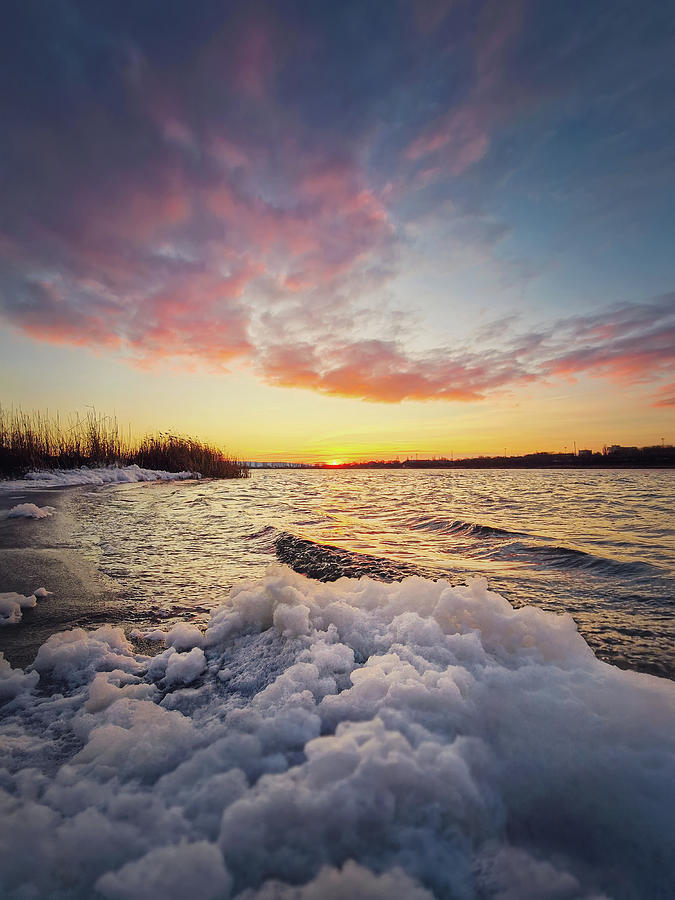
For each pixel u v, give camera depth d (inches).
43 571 141.3
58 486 458.9
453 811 40.3
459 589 90.7
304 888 32.6
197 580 134.9
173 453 824.9
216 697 66.1
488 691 58.8
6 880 33.9
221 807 40.7
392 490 612.4
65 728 58.0
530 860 36.3
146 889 32.4
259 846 36.7
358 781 41.8
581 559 170.4
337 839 37.5
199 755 47.7
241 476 927.7
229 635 90.2
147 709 58.8
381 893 31.8
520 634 77.0
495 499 472.1
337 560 151.0
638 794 42.3
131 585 129.0
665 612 110.0
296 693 62.2
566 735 50.0
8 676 71.7
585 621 103.4
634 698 56.6
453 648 73.4
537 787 43.5
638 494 530.0
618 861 36.5
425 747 46.2
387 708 55.2
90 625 99.0
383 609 92.3
